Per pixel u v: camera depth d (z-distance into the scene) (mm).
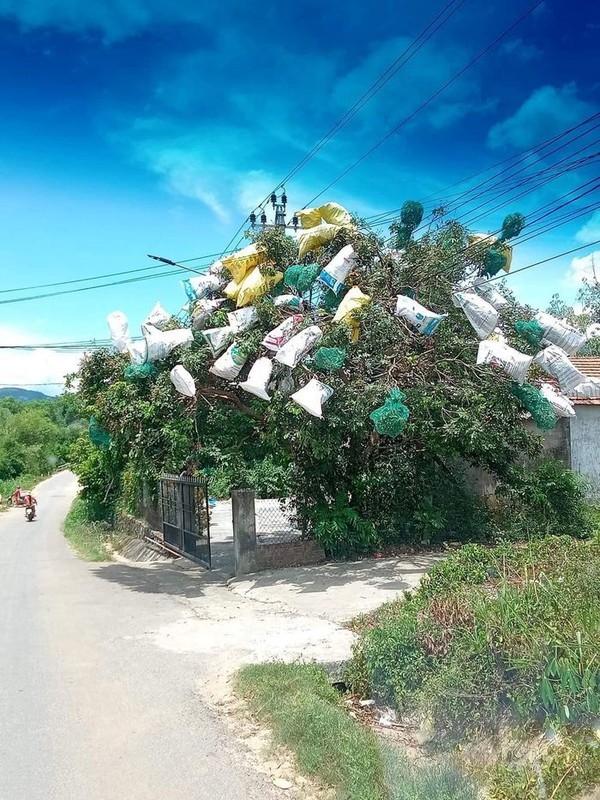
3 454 58062
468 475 14148
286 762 4367
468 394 10680
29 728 5082
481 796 3906
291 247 11250
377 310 10180
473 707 4547
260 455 13102
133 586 11469
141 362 10594
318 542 11547
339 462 11664
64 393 16562
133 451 12508
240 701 5375
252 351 10359
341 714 4797
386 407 9328
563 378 9867
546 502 12250
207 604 9422
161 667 6414
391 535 11969
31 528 28531
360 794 3768
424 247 10906
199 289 11320
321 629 7305
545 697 4121
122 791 4086
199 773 4270
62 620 8836
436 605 5637
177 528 14523
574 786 3729
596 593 5414
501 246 10633
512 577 6645
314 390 9547
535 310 11414
